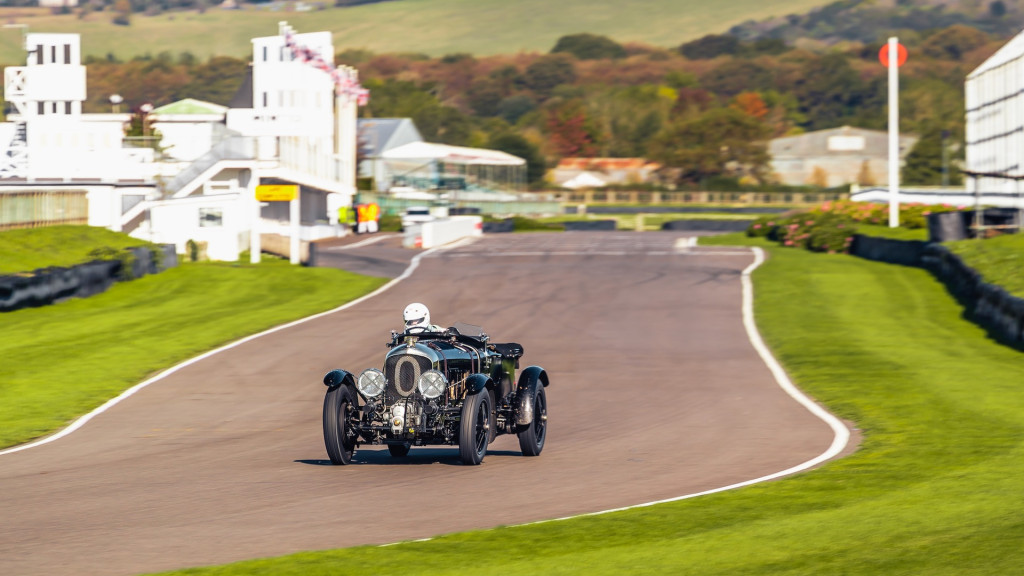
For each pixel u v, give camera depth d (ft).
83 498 137.39
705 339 313.94
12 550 110.11
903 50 617.21
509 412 161.68
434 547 107.86
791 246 620.49
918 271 463.42
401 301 408.87
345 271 507.30
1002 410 197.67
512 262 545.85
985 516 114.42
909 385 229.25
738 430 185.47
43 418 209.05
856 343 299.99
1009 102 592.19
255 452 173.06
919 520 114.01
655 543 107.86
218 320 356.59
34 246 460.55
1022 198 527.81
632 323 349.00
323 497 134.51
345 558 104.22
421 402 153.38
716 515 119.96
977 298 356.79
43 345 306.35
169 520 122.93
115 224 559.38
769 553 103.04
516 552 105.50
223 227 606.96
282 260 601.62
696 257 553.64
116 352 292.81
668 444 173.17
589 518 119.55
